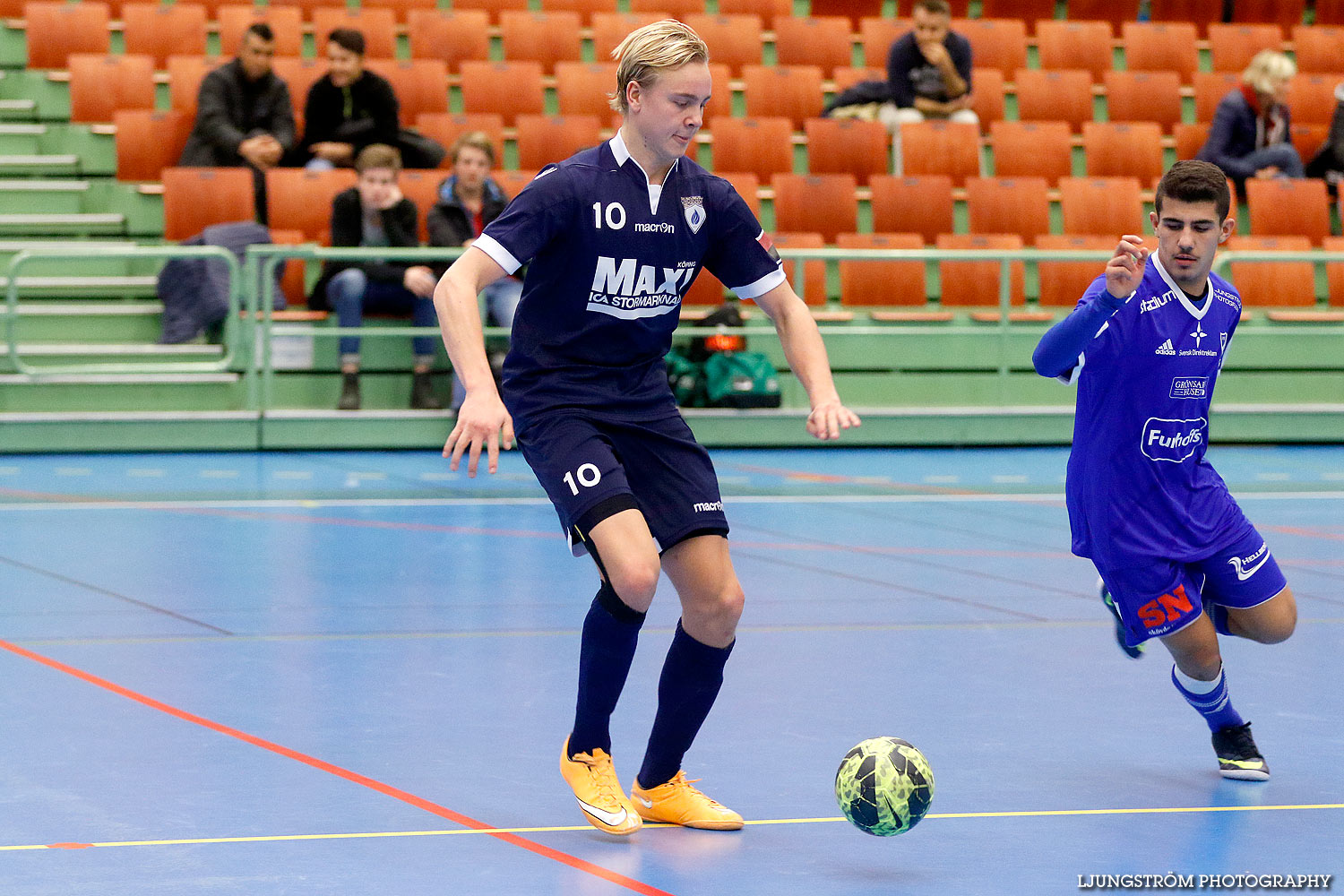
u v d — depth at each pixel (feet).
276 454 58.95
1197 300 21.30
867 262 66.49
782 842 18.86
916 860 18.17
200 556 38.65
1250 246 69.41
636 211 18.56
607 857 18.13
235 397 60.90
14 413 58.39
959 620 32.71
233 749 22.39
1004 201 69.97
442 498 49.14
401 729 23.68
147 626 30.68
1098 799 20.76
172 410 60.03
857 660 28.84
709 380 62.69
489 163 59.57
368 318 61.57
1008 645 30.42
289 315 60.90
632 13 79.87
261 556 38.70
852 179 68.90
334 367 61.72
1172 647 21.63
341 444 60.08
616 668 18.78
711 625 18.93
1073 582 37.22
